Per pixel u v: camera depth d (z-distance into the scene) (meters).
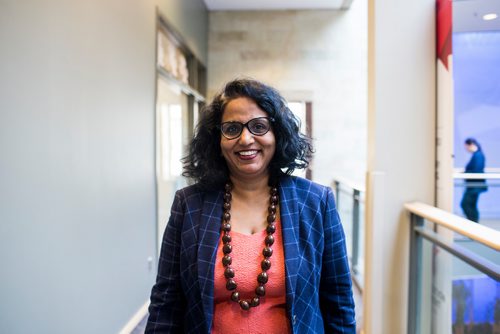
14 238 1.34
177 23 3.80
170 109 3.86
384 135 2.06
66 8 1.69
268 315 0.85
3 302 1.28
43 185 1.51
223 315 0.85
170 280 0.92
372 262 2.06
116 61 2.25
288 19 5.73
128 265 2.47
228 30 5.77
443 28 1.96
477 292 1.50
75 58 1.77
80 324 1.83
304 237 0.88
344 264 0.94
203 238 0.87
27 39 1.41
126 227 2.43
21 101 1.38
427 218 1.71
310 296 0.87
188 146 0.99
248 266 0.85
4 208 1.29
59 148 1.63
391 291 2.08
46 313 1.54
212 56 5.77
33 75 1.45
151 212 2.92
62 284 1.66
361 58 5.71
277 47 5.75
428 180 2.07
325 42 5.73
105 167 2.11
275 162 0.93
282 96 0.92
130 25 2.49
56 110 1.61
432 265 1.98
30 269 1.43
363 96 5.73
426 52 2.04
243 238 0.88
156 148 3.04
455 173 2.17
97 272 2.01
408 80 2.05
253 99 0.87
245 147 0.86
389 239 2.07
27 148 1.41
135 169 2.60
